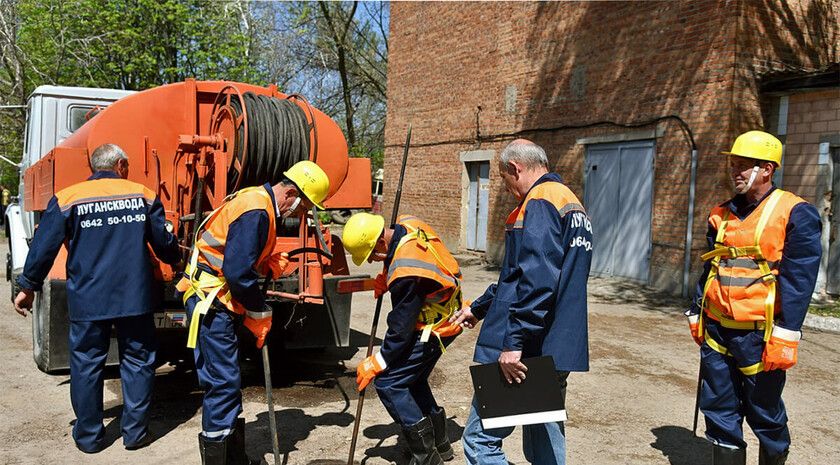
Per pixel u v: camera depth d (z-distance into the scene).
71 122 7.57
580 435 4.38
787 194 3.28
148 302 4.07
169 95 5.06
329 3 24.98
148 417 4.12
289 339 5.64
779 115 8.93
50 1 16.17
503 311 3.10
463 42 13.98
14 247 7.31
